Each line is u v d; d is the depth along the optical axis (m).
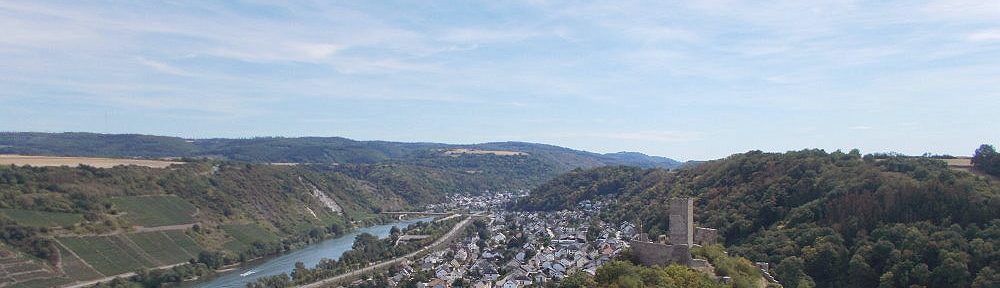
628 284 121.50
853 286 190.62
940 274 180.12
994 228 192.38
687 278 125.75
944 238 192.62
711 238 177.75
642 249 143.75
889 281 183.62
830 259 198.62
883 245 195.38
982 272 174.62
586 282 140.75
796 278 189.25
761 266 185.38
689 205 151.75
